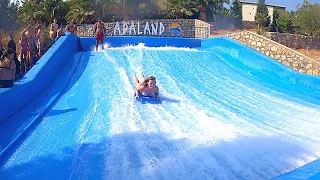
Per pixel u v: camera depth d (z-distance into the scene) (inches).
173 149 249.0
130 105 352.2
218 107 361.7
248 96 415.2
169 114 329.7
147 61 560.4
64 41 564.1
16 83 338.6
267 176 213.0
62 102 360.8
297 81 481.4
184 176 210.5
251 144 261.1
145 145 255.1
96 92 396.2
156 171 216.1
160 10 1280.8
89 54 605.0
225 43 658.8
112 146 252.8
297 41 770.2
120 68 508.7
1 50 416.8
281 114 347.9
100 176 210.8
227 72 538.9
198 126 299.0
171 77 480.7
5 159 230.1
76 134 275.9
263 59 545.6
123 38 732.0
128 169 218.5
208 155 239.9
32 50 504.4
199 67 553.9
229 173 215.3
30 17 1055.0
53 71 454.9
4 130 270.4
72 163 227.3
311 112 358.9
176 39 741.3
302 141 272.1
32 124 288.4
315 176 106.2
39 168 220.1
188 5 1257.4
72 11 1099.9
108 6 1166.3
